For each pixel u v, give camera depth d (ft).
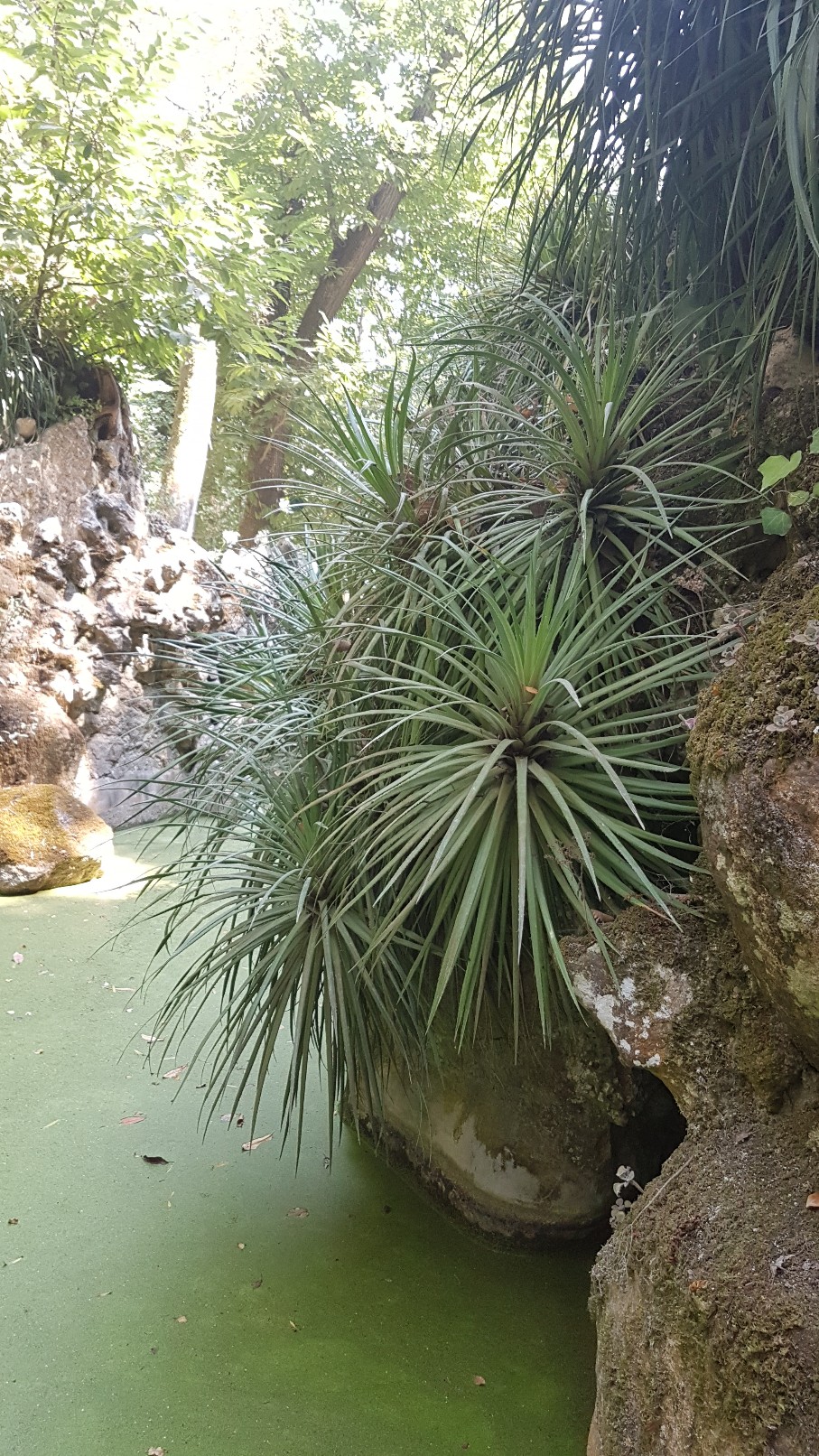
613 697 4.32
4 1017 8.36
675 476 5.01
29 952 9.87
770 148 4.86
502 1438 4.34
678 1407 3.15
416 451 6.13
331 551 6.34
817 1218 3.09
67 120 13.85
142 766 15.53
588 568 4.93
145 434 24.59
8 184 13.88
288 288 27.58
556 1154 5.42
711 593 5.13
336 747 5.69
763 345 4.82
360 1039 5.22
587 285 6.20
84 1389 4.52
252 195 16.98
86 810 13.14
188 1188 6.14
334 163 25.38
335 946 5.22
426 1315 5.08
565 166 5.85
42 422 14.84
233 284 16.72
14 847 11.88
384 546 5.42
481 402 5.84
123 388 17.25
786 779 3.14
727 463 5.29
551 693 4.40
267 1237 5.67
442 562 5.22
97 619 14.78
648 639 4.98
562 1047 5.24
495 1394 4.58
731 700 3.56
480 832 4.40
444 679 5.10
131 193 14.46
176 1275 5.32
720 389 5.23
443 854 4.27
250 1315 5.04
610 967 3.87
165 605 15.47
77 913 11.16
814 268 4.52
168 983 9.23
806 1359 2.69
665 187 5.47
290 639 6.79
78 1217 5.81
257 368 20.88
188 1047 8.02
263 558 7.29
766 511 4.34
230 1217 5.86
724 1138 3.65
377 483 5.72
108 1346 4.80
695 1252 3.26
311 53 26.55
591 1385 4.64
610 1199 5.41
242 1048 5.62
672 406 5.33
